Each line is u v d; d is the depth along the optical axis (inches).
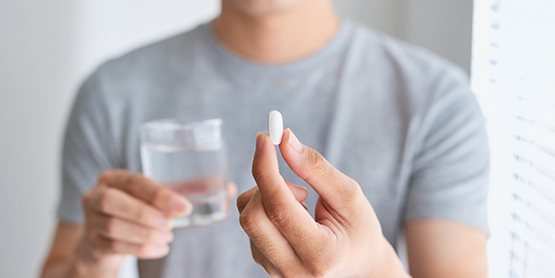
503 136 29.5
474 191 27.6
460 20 33.2
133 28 43.4
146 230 21.9
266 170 15.4
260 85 29.7
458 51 33.8
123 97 30.6
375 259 16.8
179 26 43.8
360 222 16.4
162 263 29.4
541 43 24.8
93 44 43.0
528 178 26.6
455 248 26.5
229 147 29.4
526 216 27.3
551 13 24.2
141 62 31.5
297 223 15.5
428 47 37.9
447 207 27.2
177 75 30.6
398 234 29.5
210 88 30.0
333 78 29.9
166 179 21.5
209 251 29.0
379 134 29.1
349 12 42.7
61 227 30.3
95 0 42.5
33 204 43.8
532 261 27.0
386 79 30.0
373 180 28.8
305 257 15.9
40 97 42.6
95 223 22.5
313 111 29.5
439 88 29.1
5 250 43.0
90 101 30.6
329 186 16.1
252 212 15.7
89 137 30.3
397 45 32.1
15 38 41.3
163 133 21.2
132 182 21.7
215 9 44.1
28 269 44.2
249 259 28.9
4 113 41.7
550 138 23.8
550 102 24.0
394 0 42.4
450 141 28.4
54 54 42.4
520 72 26.8
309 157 15.8
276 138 15.8
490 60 29.9
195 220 21.7
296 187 17.3
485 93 31.1
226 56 30.0
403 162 28.7
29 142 42.9
